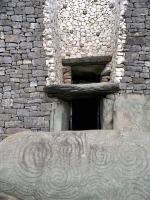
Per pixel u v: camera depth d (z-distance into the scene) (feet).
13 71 16.08
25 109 15.99
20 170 9.61
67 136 10.66
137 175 9.21
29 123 15.92
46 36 16.21
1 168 9.66
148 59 16.10
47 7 16.28
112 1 20.21
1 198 9.31
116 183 9.14
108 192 9.07
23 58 16.16
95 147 10.02
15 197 9.45
